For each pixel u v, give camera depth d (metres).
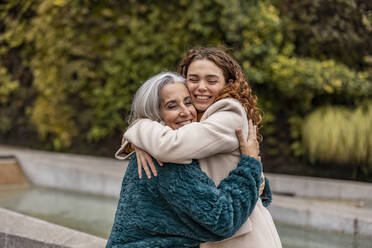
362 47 5.18
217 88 1.46
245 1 5.40
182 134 1.27
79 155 6.35
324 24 5.29
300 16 5.39
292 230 3.32
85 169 4.81
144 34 6.02
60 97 6.49
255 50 5.27
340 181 4.51
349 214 3.19
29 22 6.80
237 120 1.34
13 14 6.93
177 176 1.26
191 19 5.70
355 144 4.68
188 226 1.29
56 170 5.09
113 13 6.14
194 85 1.47
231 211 1.22
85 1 6.19
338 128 4.74
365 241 2.99
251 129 1.42
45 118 6.65
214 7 5.52
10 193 4.79
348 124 4.74
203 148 1.26
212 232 1.28
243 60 5.33
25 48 6.88
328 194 4.34
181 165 1.28
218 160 1.35
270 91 5.42
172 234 1.32
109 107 6.27
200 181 1.26
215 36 5.61
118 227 1.38
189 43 5.78
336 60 5.39
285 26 5.43
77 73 6.35
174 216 1.31
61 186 5.04
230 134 1.31
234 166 1.35
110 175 4.56
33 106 6.96
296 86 5.12
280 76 5.15
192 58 1.54
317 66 5.12
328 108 5.06
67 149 6.60
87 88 6.36
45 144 6.84
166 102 1.38
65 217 3.71
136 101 1.43
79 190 4.86
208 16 5.55
